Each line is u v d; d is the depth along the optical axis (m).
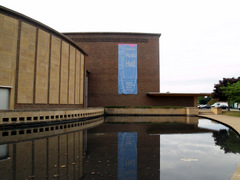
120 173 5.50
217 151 8.21
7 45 19.17
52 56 24.91
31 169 5.77
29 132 13.41
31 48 21.61
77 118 23.78
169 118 27.62
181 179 5.13
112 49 40.09
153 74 39.97
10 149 8.23
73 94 30.56
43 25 22.97
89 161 6.61
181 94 37.69
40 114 18.55
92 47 40.22
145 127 16.47
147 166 6.15
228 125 17.03
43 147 8.66
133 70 39.84
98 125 18.08
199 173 5.58
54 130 14.49
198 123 20.14
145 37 40.47
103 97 39.38
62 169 5.79
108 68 39.78
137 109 33.91
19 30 20.36
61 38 26.95
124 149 8.40
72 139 10.65
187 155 7.53
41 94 22.86
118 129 15.11
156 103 39.66
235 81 34.22
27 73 21.06
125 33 40.31
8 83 19.14
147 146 9.06
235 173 5.52
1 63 18.64
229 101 33.91
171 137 11.56
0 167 5.92
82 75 34.41
